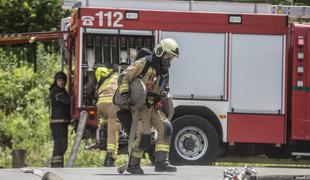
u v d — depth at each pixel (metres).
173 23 34.62
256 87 34.97
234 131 34.84
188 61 34.75
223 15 34.91
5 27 56.94
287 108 35.16
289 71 35.31
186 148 34.38
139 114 25.16
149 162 38.22
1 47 55.84
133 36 34.53
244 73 34.94
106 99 31.69
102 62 34.53
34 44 55.06
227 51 34.84
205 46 34.78
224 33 34.91
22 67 52.50
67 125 36.00
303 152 35.66
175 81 34.69
